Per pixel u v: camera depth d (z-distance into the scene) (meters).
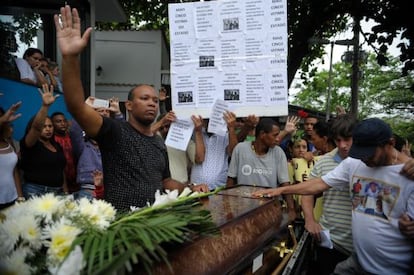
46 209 1.26
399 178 2.16
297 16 9.85
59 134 4.07
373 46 9.51
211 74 3.22
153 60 9.94
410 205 2.12
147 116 2.41
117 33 9.85
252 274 2.00
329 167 2.90
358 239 2.34
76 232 1.20
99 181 3.76
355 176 2.39
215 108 3.23
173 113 3.33
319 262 2.92
